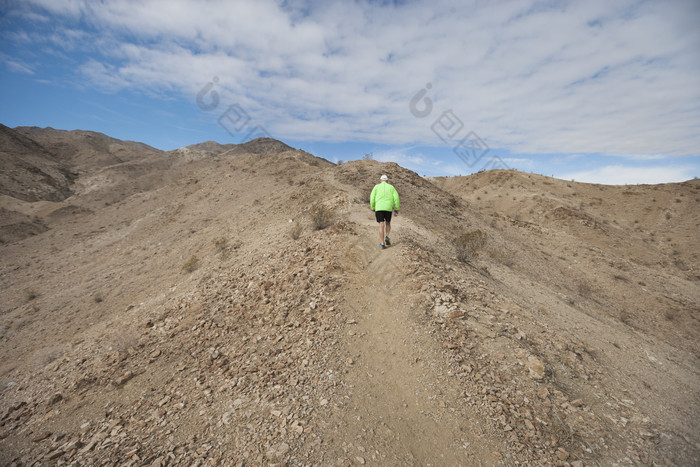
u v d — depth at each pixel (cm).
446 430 331
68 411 427
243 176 2855
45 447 361
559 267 1697
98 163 9206
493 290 645
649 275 1778
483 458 302
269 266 724
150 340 566
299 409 351
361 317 512
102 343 655
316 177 1827
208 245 1454
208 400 388
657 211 3062
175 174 6450
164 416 374
